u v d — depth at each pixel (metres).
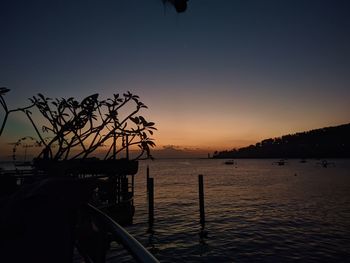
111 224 1.65
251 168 157.50
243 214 29.31
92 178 1.71
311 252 16.70
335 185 58.94
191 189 56.38
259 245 18.20
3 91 2.07
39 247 1.36
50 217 1.43
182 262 15.27
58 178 1.62
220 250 17.22
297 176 89.06
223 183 69.38
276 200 39.47
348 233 20.91
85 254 2.15
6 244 1.36
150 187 22.02
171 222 25.14
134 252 1.24
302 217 27.22
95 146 2.12
